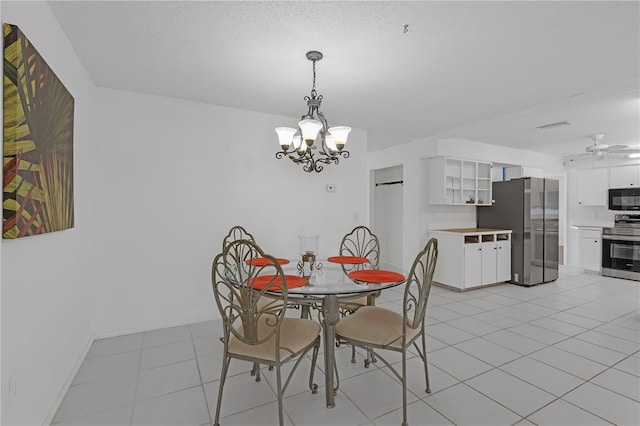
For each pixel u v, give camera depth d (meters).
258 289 1.84
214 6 1.74
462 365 2.40
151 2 1.71
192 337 2.89
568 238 6.61
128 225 2.95
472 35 2.03
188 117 3.20
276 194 3.66
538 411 1.86
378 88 2.90
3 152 1.25
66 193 1.93
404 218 5.20
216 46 2.16
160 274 3.09
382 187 6.12
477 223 5.49
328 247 3.99
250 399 1.99
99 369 2.32
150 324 3.05
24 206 1.35
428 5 1.73
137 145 2.98
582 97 3.07
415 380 2.20
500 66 2.47
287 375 2.29
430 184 4.96
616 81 2.77
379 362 2.47
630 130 4.27
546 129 4.22
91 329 2.75
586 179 6.24
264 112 3.56
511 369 2.34
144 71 2.55
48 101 1.62
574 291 4.54
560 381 2.18
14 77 1.27
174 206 3.14
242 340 1.73
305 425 1.75
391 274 2.25
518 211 4.89
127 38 2.06
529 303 3.96
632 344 2.76
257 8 1.75
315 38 2.06
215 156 3.33
